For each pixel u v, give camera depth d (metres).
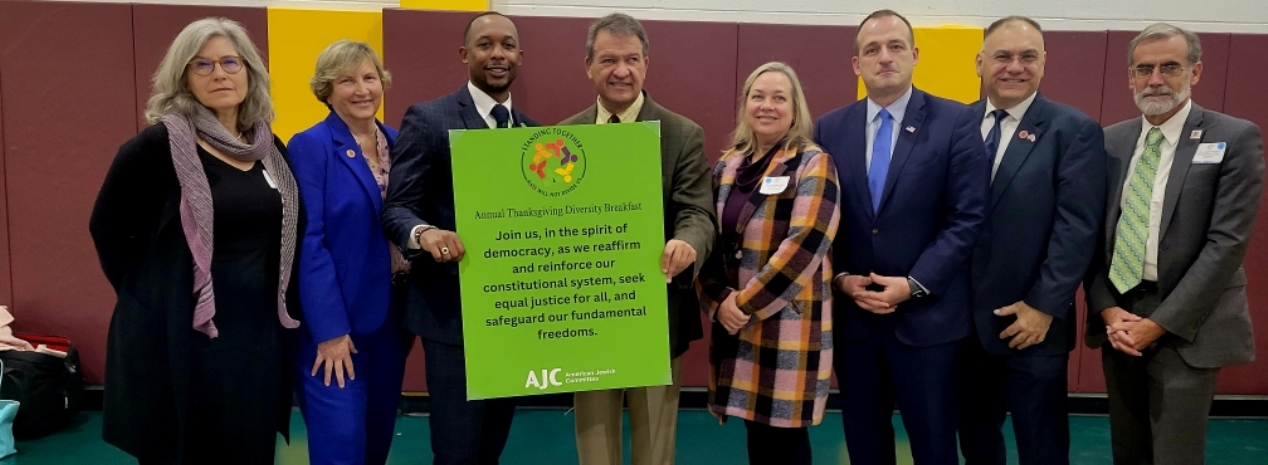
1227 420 3.52
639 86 2.09
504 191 1.85
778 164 2.06
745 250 2.08
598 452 2.09
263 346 1.92
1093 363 3.56
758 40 3.32
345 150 2.07
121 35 3.23
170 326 1.82
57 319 3.38
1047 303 2.04
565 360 1.92
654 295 1.92
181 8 3.23
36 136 3.28
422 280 2.00
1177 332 2.07
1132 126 2.26
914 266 2.04
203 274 1.80
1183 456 2.16
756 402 2.08
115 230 1.83
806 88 3.33
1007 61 2.12
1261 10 3.65
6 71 3.23
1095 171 2.08
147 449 1.86
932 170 2.05
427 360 2.00
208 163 1.82
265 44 3.24
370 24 3.26
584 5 3.69
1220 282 2.04
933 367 2.08
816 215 1.98
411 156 1.95
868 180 2.12
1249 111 3.34
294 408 3.51
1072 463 3.03
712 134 3.36
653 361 1.94
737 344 2.13
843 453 3.11
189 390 1.86
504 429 2.43
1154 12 3.67
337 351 2.03
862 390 2.18
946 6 3.68
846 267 2.16
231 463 1.93
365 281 2.06
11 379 3.04
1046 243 2.10
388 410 2.23
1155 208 2.15
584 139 1.86
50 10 3.21
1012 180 2.10
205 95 1.82
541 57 3.29
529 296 1.89
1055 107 2.15
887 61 2.06
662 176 2.07
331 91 2.12
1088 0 3.67
